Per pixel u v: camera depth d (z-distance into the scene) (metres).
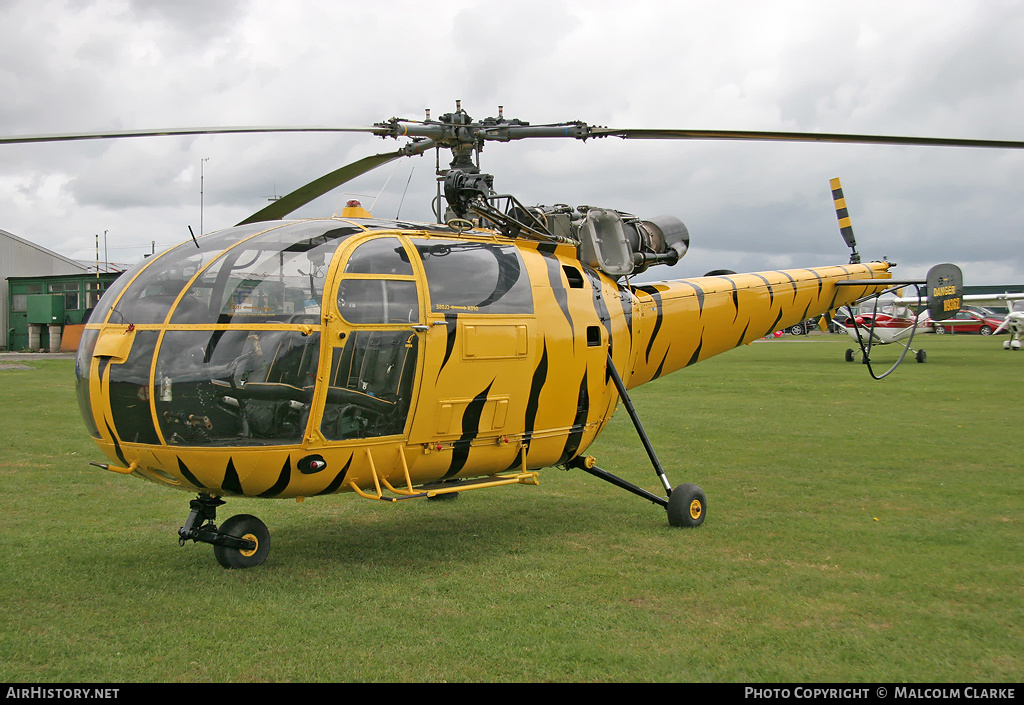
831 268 11.39
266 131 6.64
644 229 8.35
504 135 7.35
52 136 5.91
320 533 7.42
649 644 4.79
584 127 7.22
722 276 9.92
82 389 5.78
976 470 10.29
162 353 5.48
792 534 7.31
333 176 7.60
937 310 17.27
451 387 6.23
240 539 6.18
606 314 7.58
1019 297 41.59
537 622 5.12
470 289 6.41
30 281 39.53
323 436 5.68
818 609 5.38
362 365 5.81
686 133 7.30
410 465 6.23
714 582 5.93
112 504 8.53
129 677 4.31
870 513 8.11
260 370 5.49
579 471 10.45
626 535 7.33
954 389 20.00
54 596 5.57
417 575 6.09
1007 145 7.61
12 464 10.62
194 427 5.44
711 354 9.47
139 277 5.95
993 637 4.94
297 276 5.75
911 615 5.28
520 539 7.19
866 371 25.92
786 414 15.80
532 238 7.21
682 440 12.78
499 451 6.77
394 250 6.12
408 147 7.84
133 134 6.15
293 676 4.34
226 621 5.10
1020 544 6.95
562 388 7.07
